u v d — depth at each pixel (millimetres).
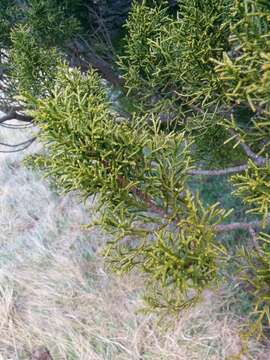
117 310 2959
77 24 3012
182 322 2740
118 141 1424
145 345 2736
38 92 2229
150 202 1507
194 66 1651
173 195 1466
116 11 3705
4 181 4449
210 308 2742
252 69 1190
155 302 1708
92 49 3295
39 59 2230
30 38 2496
